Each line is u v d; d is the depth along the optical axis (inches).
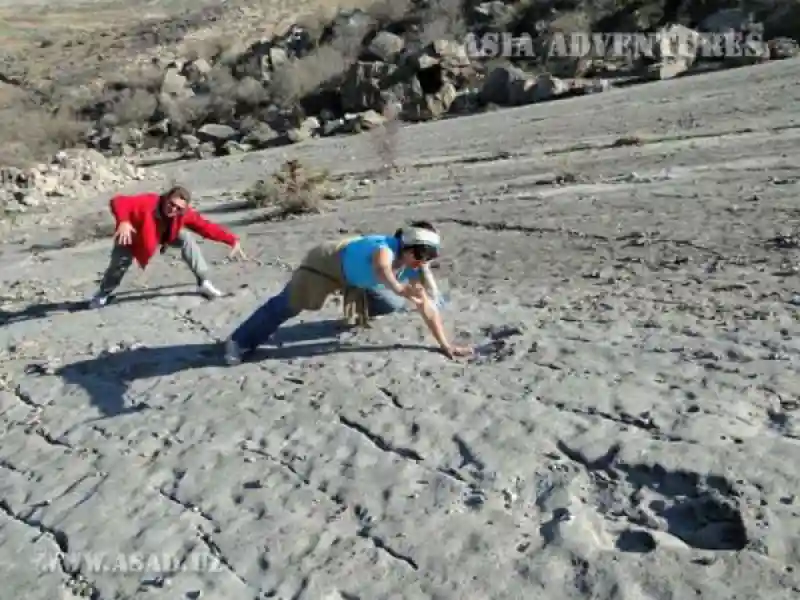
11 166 1487.5
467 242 479.2
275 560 197.0
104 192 1186.6
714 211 463.2
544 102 1349.7
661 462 197.6
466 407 241.4
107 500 233.3
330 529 203.8
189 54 2694.4
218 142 1722.4
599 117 1003.3
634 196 544.4
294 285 301.6
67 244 732.7
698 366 245.3
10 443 282.4
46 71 2906.0
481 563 182.4
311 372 284.7
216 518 216.7
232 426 257.4
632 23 1626.5
